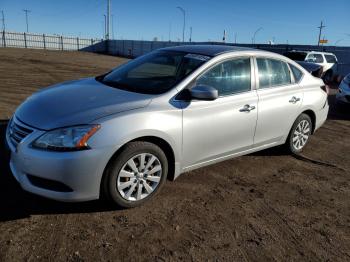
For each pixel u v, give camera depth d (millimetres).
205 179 4512
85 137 3141
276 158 5508
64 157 3084
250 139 4664
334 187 4641
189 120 3832
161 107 3629
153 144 3568
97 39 57844
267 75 4867
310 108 5543
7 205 3488
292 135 5430
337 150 6285
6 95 9500
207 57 4262
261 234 3404
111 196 3408
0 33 47438
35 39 51094
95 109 3375
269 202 4062
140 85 4094
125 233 3213
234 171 4863
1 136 5246
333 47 26344
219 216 3654
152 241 3135
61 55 34438
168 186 4203
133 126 3355
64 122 3197
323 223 3713
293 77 5332
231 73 4375
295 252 3180
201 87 3758
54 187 3211
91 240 3066
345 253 3230
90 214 3455
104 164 3242
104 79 4570
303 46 28859
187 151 3924
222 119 4160
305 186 4594
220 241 3232
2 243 2920
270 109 4801
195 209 3746
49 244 2963
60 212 3445
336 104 11117
